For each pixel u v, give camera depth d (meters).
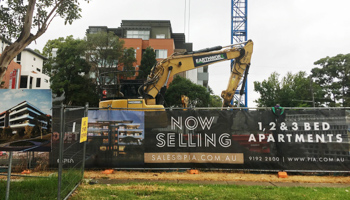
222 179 7.60
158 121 8.41
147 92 13.73
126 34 49.69
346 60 55.03
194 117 8.38
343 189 6.49
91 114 8.43
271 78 42.41
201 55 15.24
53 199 5.30
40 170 8.02
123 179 7.57
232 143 8.24
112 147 8.34
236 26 45.81
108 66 35.88
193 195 5.82
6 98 4.62
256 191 6.18
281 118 8.20
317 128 8.09
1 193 5.64
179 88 33.34
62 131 5.12
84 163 7.53
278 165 8.06
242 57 15.98
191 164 8.26
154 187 6.52
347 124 8.02
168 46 43.47
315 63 59.00
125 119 8.43
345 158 7.91
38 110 4.69
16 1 8.34
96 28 51.94
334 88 54.75
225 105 16.28
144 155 8.30
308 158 8.01
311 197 5.72
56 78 34.56
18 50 7.09
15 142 4.56
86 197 5.63
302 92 44.19
